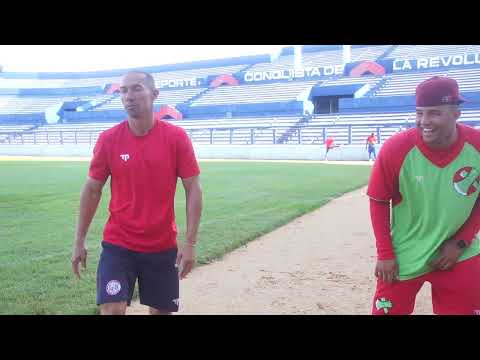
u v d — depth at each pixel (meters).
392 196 3.41
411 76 45.59
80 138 54.19
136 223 3.48
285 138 42.44
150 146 3.46
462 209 3.19
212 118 51.78
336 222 9.81
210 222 9.42
